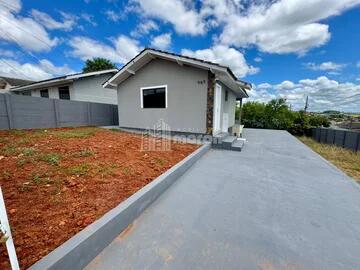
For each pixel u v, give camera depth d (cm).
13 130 631
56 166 295
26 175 257
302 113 1575
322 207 262
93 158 350
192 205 256
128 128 891
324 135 1094
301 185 341
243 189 315
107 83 870
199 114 690
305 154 595
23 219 171
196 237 191
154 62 768
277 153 600
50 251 138
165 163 382
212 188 316
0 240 104
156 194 269
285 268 155
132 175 297
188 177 364
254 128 1648
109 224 174
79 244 142
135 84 837
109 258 159
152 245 177
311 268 156
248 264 158
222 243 183
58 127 818
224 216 232
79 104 915
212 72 636
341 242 190
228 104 973
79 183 249
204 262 159
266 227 212
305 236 198
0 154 338
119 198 224
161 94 769
